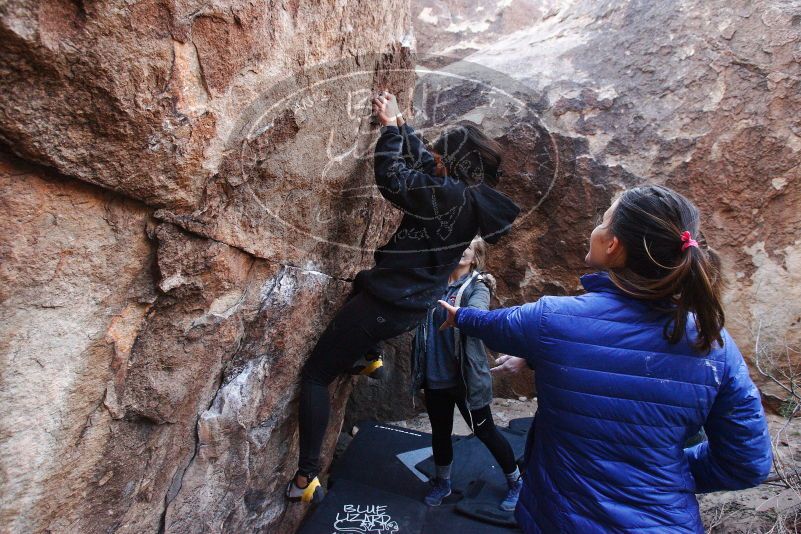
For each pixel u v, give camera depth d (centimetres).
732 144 281
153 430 128
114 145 92
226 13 103
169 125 98
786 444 257
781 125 273
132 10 86
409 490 252
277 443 194
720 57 289
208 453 154
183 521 152
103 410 111
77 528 114
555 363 122
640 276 120
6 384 92
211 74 105
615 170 301
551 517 126
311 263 174
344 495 245
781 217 277
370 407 339
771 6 285
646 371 116
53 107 83
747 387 116
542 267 324
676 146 290
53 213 91
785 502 221
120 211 101
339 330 182
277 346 169
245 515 187
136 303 112
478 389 219
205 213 118
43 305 94
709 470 126
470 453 282
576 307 123
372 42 168
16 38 74
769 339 284
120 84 88
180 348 127
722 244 285
